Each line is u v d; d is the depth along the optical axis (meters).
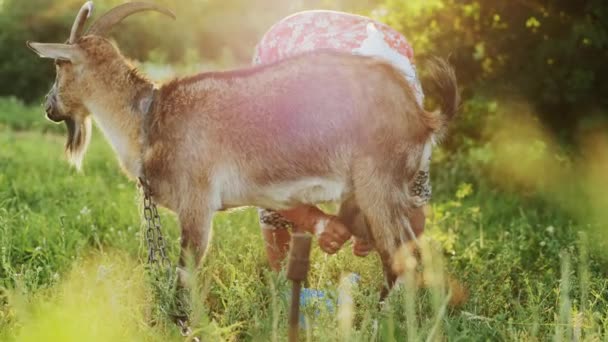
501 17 13.87
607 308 6.77
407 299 5.79
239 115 6.65
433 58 6.84
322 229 7.04
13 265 8.62
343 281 6.64
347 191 6.70
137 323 6.55
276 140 6.63
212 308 7.44
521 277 8.29
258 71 6.74
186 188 6.74
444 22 14.44
